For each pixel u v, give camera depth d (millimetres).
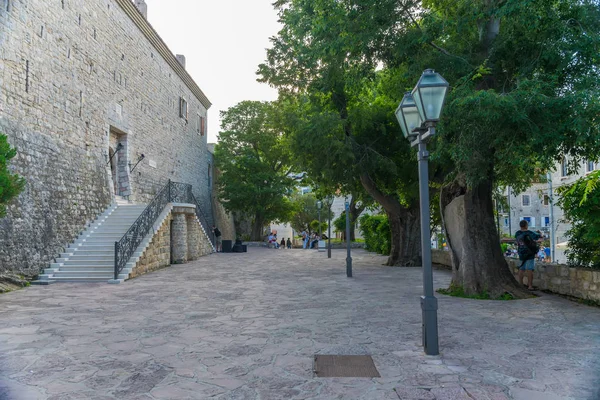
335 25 10750
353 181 17375
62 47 14961
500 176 12602
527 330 6277
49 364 4781
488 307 8172
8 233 11695
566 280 9234
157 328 6547
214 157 40625
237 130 36969
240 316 7461
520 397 3754
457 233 10344
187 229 22281
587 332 6145
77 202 15641
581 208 8078
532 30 8086
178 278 13578
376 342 5672
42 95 13656
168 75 27203
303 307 8328
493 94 7207
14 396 3844
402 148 16781
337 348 5387
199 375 4406
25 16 12844
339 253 28375
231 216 45875
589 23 7922
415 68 9734
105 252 14328
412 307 8297
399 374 4387
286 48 16719
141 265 14672
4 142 9516
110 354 5172
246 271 15883
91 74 17141
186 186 21250
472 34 10430
